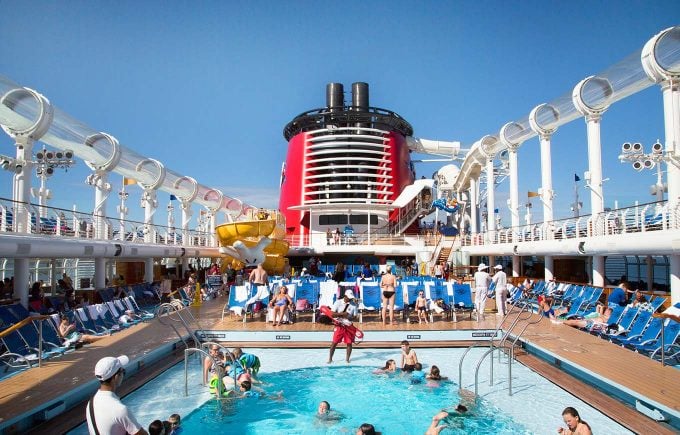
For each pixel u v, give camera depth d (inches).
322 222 1365.7
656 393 277.3
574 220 660.7
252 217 923.4
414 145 1674.5
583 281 921.5
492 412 298.2
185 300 724.7
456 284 544.1
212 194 1198.3
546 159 786.8
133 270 1003.3
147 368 384.8
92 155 636.1
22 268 495.2
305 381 365.4
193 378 371.9
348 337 416.5
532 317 553.3
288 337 474.9
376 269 1110.4
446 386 350.6
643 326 393.7
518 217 899.4
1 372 335.0
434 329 478.3
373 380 366.0
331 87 1598.2
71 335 418.6
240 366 356.2
